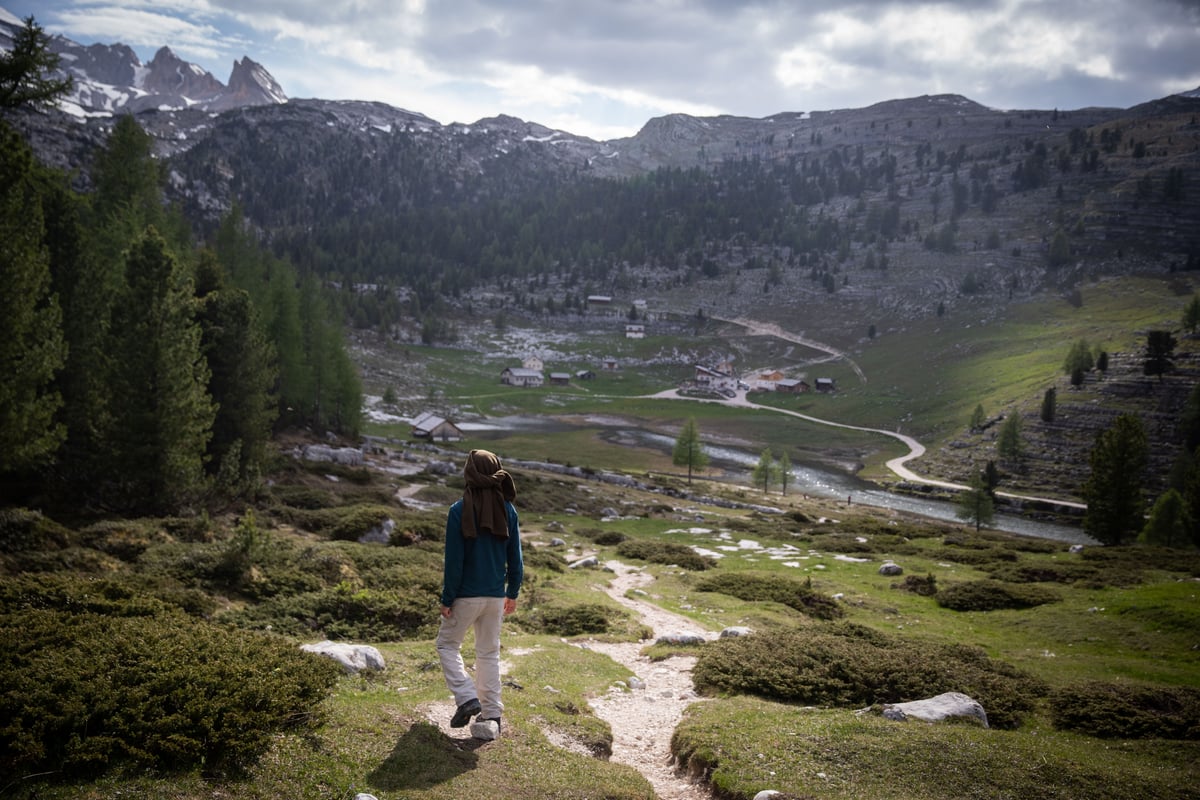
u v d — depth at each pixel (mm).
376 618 18031
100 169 55312
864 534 63156
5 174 27000
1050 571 39000
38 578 11367
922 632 27203
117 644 7551
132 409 32938
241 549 21062
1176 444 135125
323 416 95438
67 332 36781
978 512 91562
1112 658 22938
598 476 105188
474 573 7590
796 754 9203
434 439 138250
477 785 6816
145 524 24047
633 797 7637
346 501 51812
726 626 24406
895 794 8039
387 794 6262
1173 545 67688
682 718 11656
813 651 16406
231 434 47844
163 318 34094
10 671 6312
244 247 79625
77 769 5496
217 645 8336
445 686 10625
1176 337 176125
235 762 6195
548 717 10336
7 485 30875
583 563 38688
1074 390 163250
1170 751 12641
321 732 7234
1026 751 9570
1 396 26016
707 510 82938
